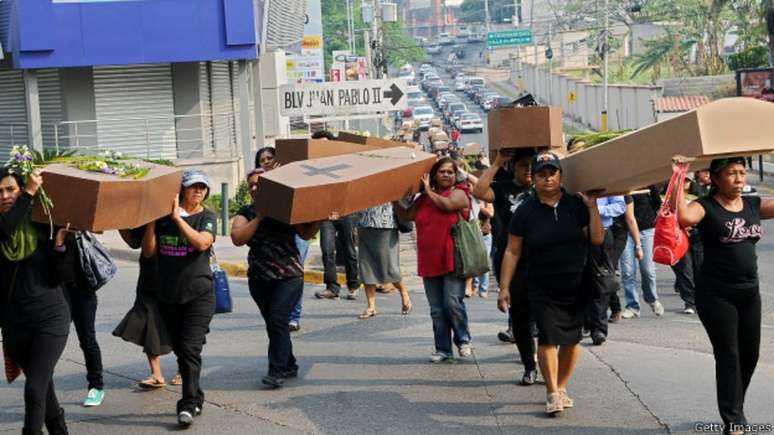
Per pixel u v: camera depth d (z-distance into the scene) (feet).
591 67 435.94
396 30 577.43
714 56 358.02
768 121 34.81
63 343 36.37
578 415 40.09
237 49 133.39
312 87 122.11
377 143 61.93
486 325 59.88
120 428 40.93
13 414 43.60
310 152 50.37
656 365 47.83
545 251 39.01
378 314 64.80
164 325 43.01
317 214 42.93
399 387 45.44
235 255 92.79
